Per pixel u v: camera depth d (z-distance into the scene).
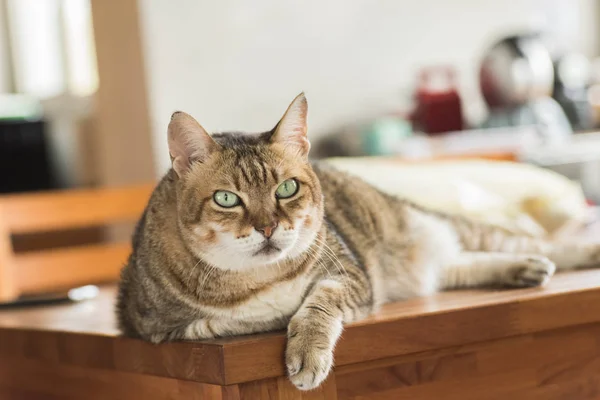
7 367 2.08
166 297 1.55
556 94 4.02
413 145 3.44
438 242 1.99
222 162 1.51
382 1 3.88
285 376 1.46
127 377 1.72
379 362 1.55
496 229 2.11
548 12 4.46
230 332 1.55
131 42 3.28
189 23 3.33
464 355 1.62
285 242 1.49
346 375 1.52
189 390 1.54
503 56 3.76
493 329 1.62
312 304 1.50
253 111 3.51
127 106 3.34
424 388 1.59
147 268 1.58
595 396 1.74
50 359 1.93
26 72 4.75
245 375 1.43
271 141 1.55
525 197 2.65
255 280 1.52
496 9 4.25
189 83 3.34
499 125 3.77
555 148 3.46
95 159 4.13
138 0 3.21
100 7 3.37
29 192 4.25
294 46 3.63
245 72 3.49
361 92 3.83
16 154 4.23
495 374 1.65
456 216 2.14
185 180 1.53
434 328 1.58
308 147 1.59
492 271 1.87
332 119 3.75
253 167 1.50
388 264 1.88
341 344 1.50
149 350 1.62
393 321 1.55
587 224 2.91
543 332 1.68
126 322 1.70
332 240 1.65
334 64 3.75
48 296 2.48
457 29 4.11
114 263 2.84
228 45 3.44
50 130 4.43
